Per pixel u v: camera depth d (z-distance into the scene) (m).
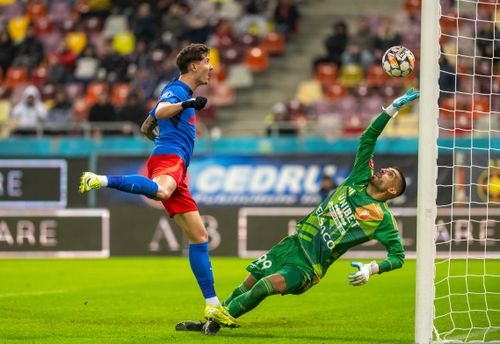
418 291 17.88
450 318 23.72
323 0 64.75
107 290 31.91
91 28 65.12
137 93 53.19
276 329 22.09
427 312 17.80
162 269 39.81
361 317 24.59
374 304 27.45
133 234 45.62
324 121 53.22
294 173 45.88
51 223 45.81
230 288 32.12
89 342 20.11
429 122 17.91
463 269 38.06
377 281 33.97
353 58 58.47
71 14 66.31
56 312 25.88
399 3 64.12
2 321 23.88
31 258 45.62
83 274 37.84
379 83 57.41
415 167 44.53
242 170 46.19
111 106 52.41
